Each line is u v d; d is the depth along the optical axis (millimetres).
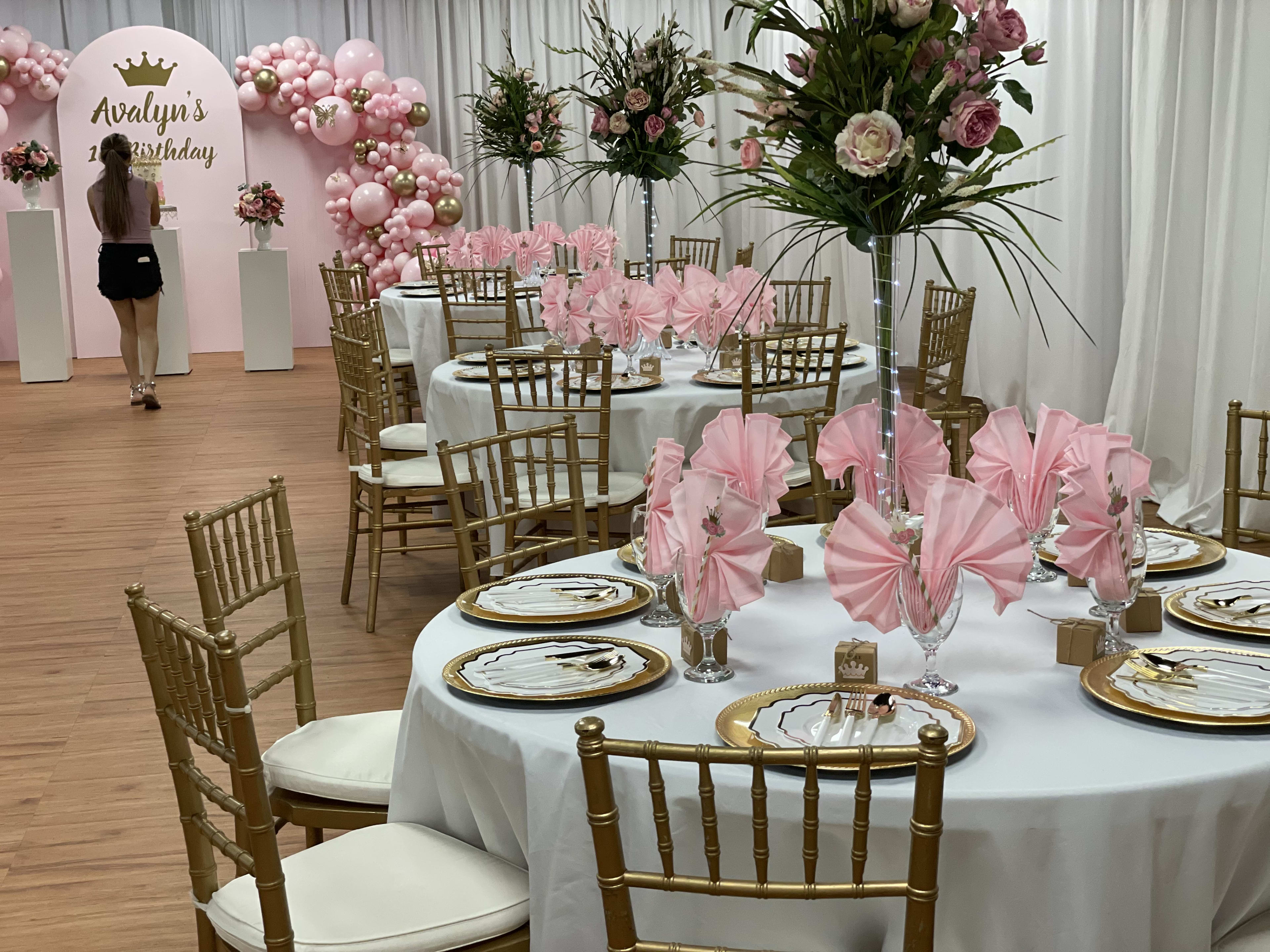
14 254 9180
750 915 1494
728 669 1820
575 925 1592
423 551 5090
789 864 1459
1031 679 1737
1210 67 5082
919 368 4656
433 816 1943
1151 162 5562
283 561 2412
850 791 1417
